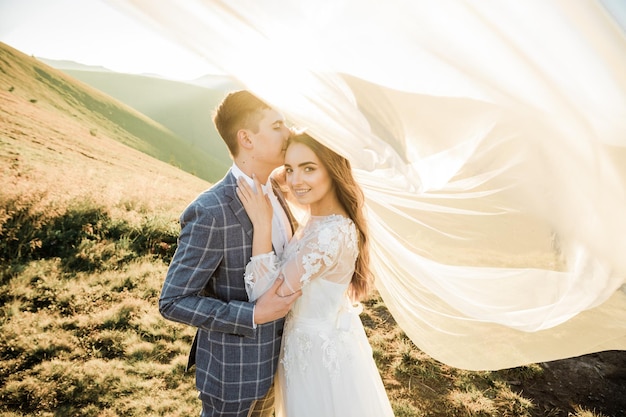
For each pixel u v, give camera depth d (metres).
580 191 1.28
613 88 1.09
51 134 12.43
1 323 4.26
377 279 2.55
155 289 5.44
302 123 1.33
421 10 1.02
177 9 1.08
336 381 1.91
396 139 1.24
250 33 1.09
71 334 4.27
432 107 1.20
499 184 1.37
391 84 1.16
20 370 3.67
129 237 6.83
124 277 5.58
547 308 1.78
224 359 1.88
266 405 2.17
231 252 1.76
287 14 1.04
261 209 1.77
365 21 1.06
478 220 1.62
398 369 4.05
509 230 1.57
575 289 1.65
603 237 1.36
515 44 1.04
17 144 10.05
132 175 11.21
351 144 1.28
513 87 1.11
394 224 2.03
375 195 1.96
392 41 1.08
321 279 1.89
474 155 1.30
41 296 4.86
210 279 1.86
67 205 6.91
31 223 6.14
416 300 2.30
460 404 3.59
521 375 3.99
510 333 2.07
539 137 1.21
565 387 3.87
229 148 1.83
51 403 3.32
